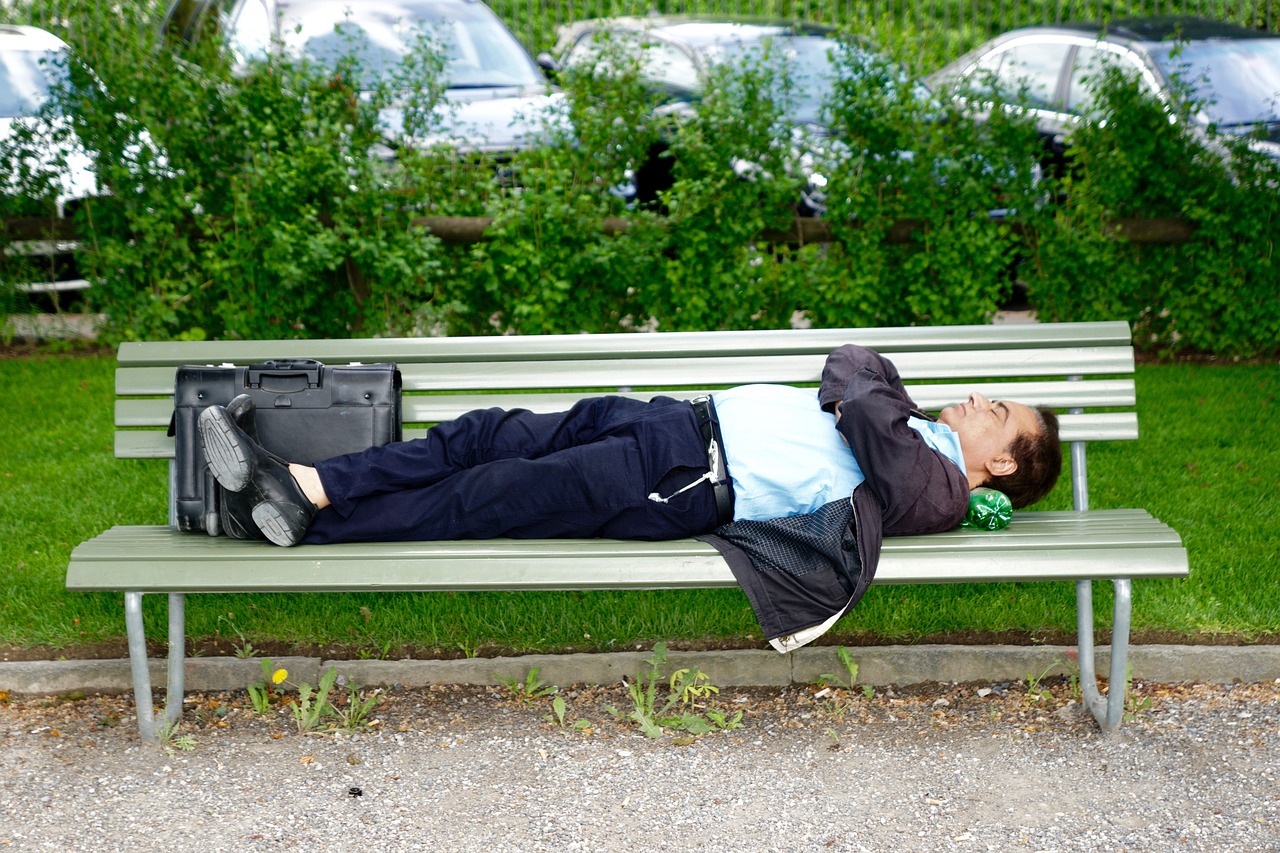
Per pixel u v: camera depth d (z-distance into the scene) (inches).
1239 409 234.8
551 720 137.9
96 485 194.7
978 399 148.7
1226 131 272.8
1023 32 352.8
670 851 112.0
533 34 374.0
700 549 128.6
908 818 117.3
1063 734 133.7
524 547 130.6
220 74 249.3
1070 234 255.4
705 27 323.9
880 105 243.4
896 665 146.3
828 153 247.8
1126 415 157.8
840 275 249.6
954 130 251.4
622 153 243.4
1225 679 145.3
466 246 250.2
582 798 121.2
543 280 238.1
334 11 308.3
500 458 141.7
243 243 242.2
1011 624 152.7
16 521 180.1
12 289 272.4
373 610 155.3
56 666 144.0
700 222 243.4
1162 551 126.6
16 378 254.2
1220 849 111.6
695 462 136.1
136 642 128.7
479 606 155.7
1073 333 159.0
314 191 239.8
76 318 281.0
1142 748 130.2
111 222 257.3
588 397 149.0
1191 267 269.0
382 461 136.2
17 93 301.4
